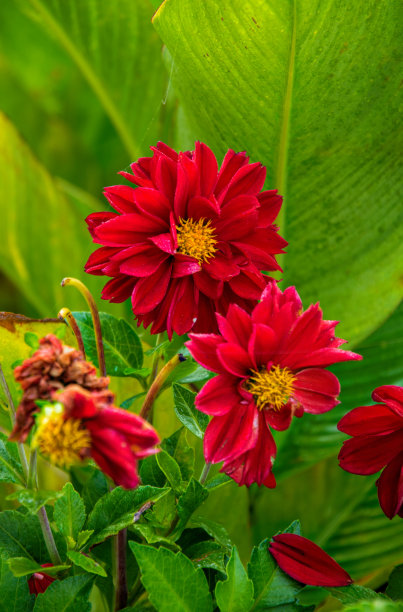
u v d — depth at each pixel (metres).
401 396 0.59
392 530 0.80
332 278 0.77
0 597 0.60
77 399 0.52
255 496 0.81
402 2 0.65
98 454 0.54
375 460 0.61
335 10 0.65
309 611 0.60
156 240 0.60
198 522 0.62
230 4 0.65
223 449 0.57
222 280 0.61
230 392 0.57
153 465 0.65
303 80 0.68
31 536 0.62
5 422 0.68
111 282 0.62
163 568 0.58
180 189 0.61
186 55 0.68
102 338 0.67
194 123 0.74
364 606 0.54
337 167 0.73
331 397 0.58
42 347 0.54
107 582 0.66
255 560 0.61
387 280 0.76
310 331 0.58
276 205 0.64
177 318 0.62
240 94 0.70
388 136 0.71
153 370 0.66
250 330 0.58
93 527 0.60
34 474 0.58
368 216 0.75
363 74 0.68
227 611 0.58
